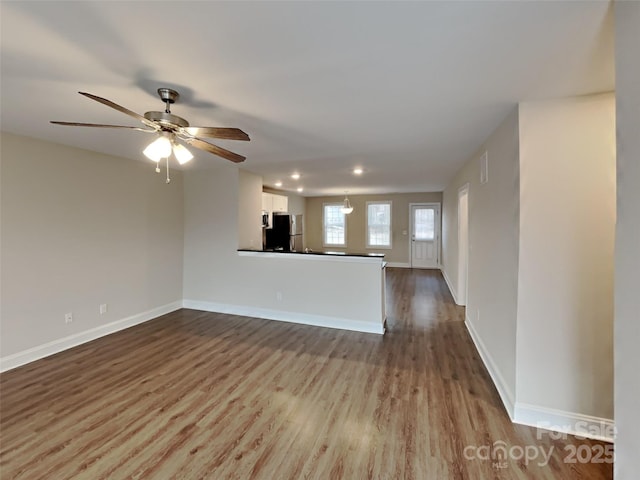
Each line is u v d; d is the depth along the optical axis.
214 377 2.80
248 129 2.71
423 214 8.84
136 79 1.77
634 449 1.16
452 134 2.87
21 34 1.35
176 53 1.51
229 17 1.23
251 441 1.98
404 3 1.15
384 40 1.40
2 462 1.79
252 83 1.83
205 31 1.33
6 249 2.91
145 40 1.40
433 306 5.16
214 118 2.42
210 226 4.87
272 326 4.22
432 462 1.81
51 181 3.23
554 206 2.07
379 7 1.18
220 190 4.79
